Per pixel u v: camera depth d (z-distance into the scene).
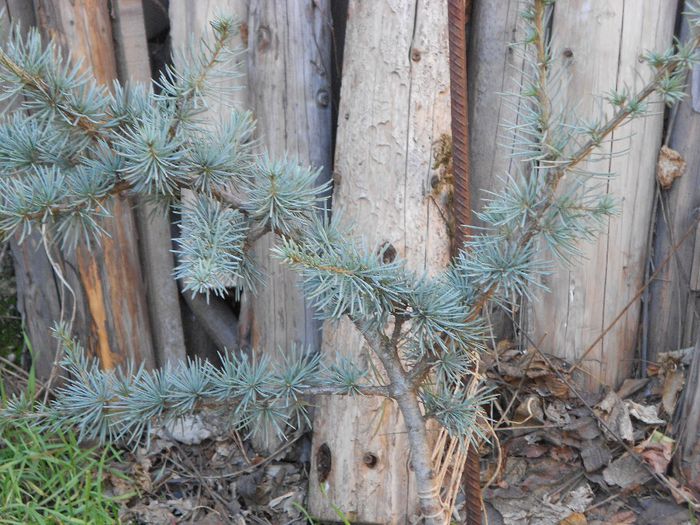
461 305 0.50
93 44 0.77
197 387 0.52
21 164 0.49
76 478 0.72
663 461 0.75
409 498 0.73
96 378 0.53
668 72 0.44
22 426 0.74
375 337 0.50
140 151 0.46
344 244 0.48
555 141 0.46
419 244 0.71
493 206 0.46
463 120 0.56
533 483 0.76
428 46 0.71
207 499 0.78
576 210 0.49
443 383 0.51
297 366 0.53
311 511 0.75
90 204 0.48
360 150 0.72
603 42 0.75
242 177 0.49
